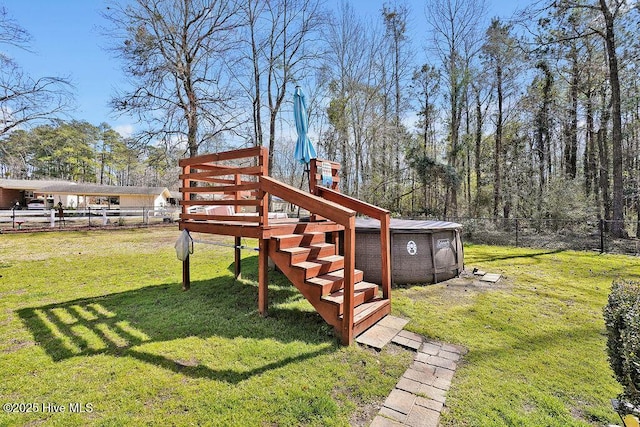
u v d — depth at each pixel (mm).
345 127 16094
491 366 2549
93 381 2307
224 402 2068
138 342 2945
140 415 1950
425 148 17422
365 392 2197
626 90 11133
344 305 2889
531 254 7602
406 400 2109
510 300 4184
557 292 4531
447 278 5238
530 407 2035
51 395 2145
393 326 3326
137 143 12070
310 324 3365
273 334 3119
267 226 3531
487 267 6191
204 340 2984
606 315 2002
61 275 5602
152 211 17297
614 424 1845
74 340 2992
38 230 11992
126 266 6359
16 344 2914
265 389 2209
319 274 3533
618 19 10047
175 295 4418
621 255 7289
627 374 1681
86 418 1924
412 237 5023
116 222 16297
